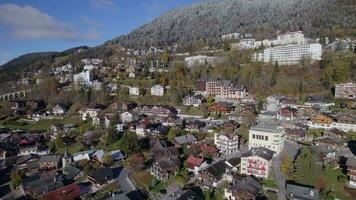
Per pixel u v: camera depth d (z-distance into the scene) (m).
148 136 150.38
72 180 114.44
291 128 138.12
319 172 95.94
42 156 133.12
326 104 171.12
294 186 87.56
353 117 139.00
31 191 103.50
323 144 120.31
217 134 128.88
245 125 149.12
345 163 97.38
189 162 110.56
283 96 194.12
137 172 113.75
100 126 173.38
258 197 87.44
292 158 107.88
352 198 83.56
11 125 198.00
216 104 182.38
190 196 85.94
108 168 115.06
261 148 107.81
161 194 96.81
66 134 166.12
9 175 124.19
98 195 100.94
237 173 103.12
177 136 143.25
